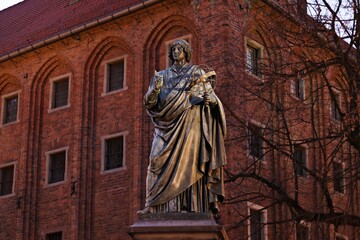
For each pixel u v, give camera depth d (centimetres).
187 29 3005
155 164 876
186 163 873
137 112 3089
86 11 3575
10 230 3388
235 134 2502
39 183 3372
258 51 2912
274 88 2131
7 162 3516
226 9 2883
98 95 3275
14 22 4138
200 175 876
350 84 1875
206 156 878
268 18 2362
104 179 3136
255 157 2398
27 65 3553
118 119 3175
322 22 1927
